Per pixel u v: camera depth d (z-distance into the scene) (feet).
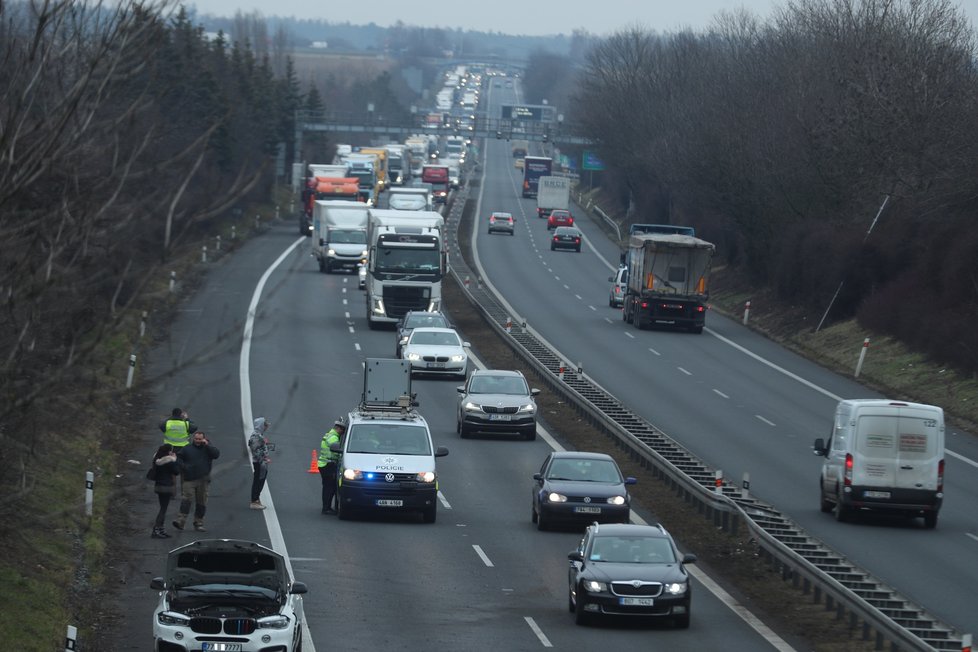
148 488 295.28
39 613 189.98
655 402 442.91
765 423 415.64
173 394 414.41
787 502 309.42
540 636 196.34
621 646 191.62
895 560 254.47
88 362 85.81
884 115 629.10
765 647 193.77
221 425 377.91
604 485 276.21
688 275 619.67
